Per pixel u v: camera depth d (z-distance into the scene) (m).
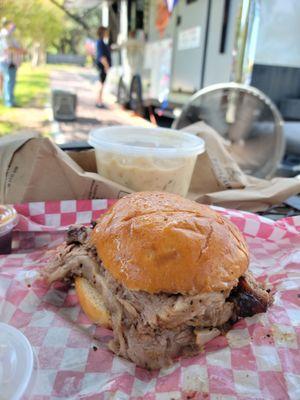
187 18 3.47
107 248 0.77
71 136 3.61
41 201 1.13
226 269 0.73
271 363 0.68
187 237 0.72
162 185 1.18
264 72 2.92
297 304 0.84
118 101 6.48
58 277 0.89
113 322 0.75
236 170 1.43
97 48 6.05
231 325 0.77
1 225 0.99
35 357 0.64
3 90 4.86
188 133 1.41
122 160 1.15
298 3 2.77
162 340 0.70
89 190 1.13
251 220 1.12
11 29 4.64
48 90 6.15
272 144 2.21
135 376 0.69
